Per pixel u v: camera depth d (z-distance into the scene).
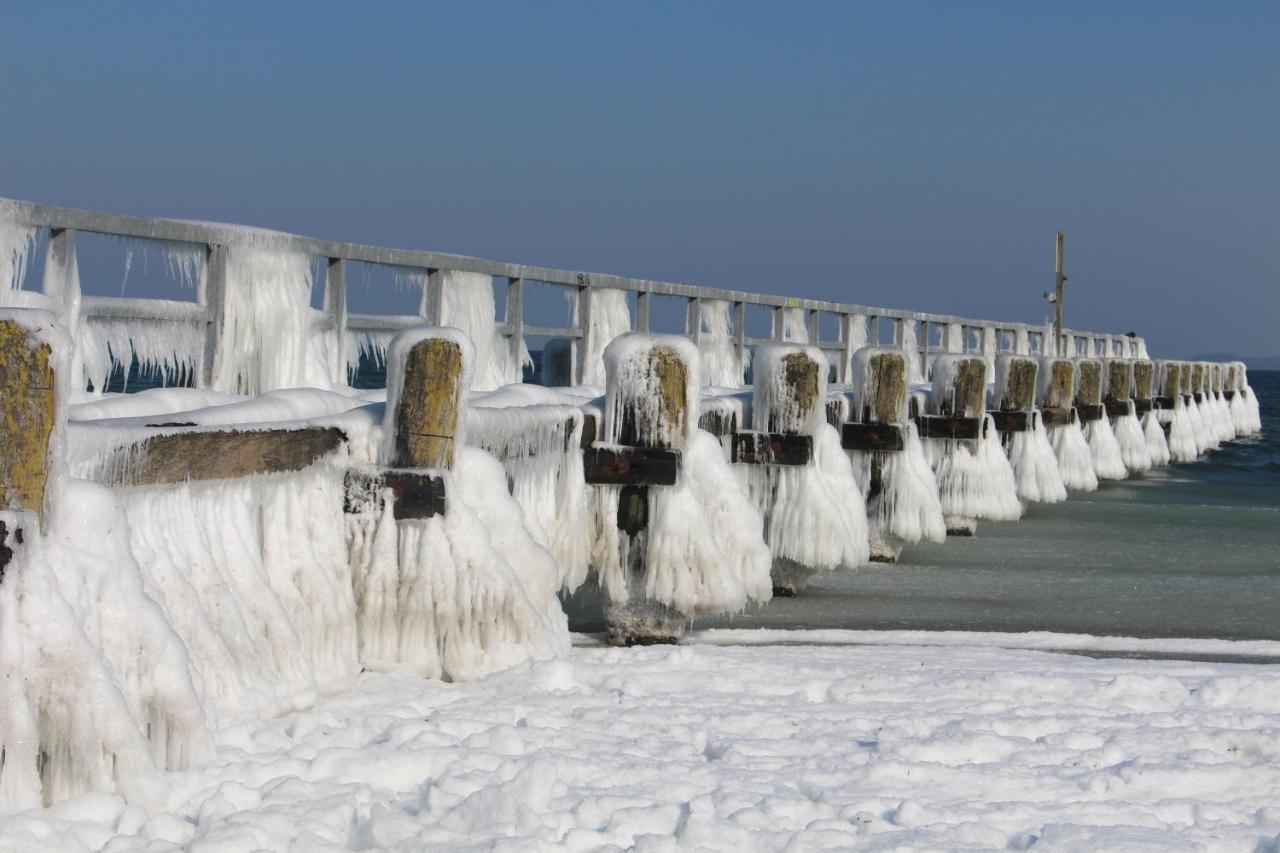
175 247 7.46
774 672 6.62
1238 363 40.62
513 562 6.62
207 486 5.29
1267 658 8.08
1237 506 17.44
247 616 5.42
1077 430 19.50
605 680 6.36
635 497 7.96
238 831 4.06
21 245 6.53
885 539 12.04
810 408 9.70
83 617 4.28
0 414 4.11
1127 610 9.70
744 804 4.61
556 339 12.38
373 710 5.62
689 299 14.02
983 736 5.39
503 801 4.33
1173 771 5.04
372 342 9.30
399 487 6.27
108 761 4.25
